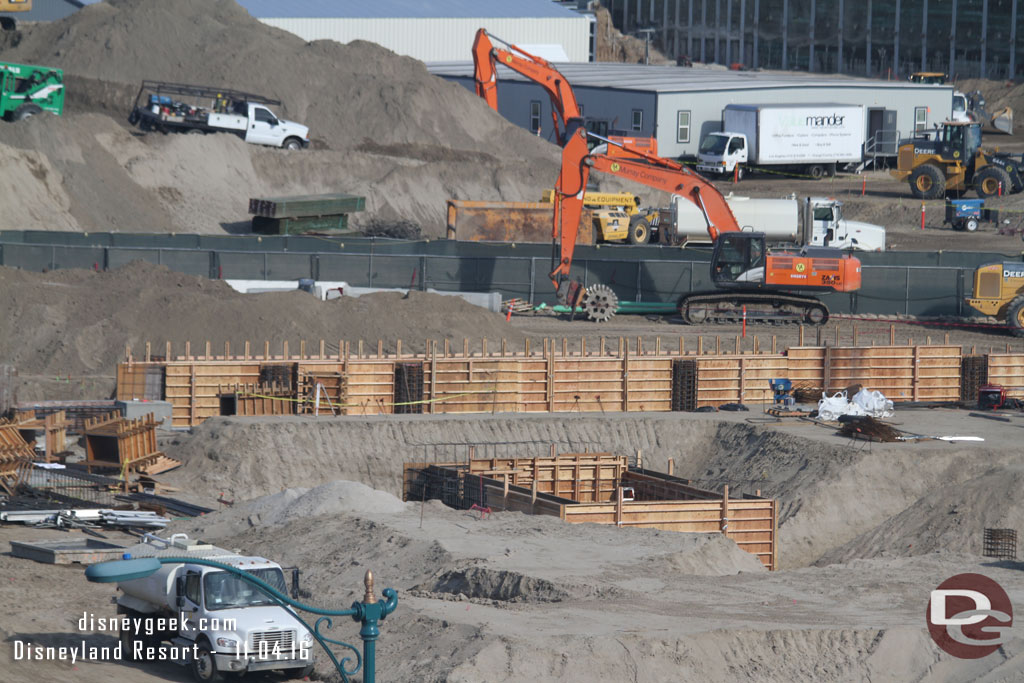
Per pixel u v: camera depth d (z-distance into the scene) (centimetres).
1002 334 13038
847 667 5312
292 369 10131
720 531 7931
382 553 6875
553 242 13050
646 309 13462
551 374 10544
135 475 8781
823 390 11044
